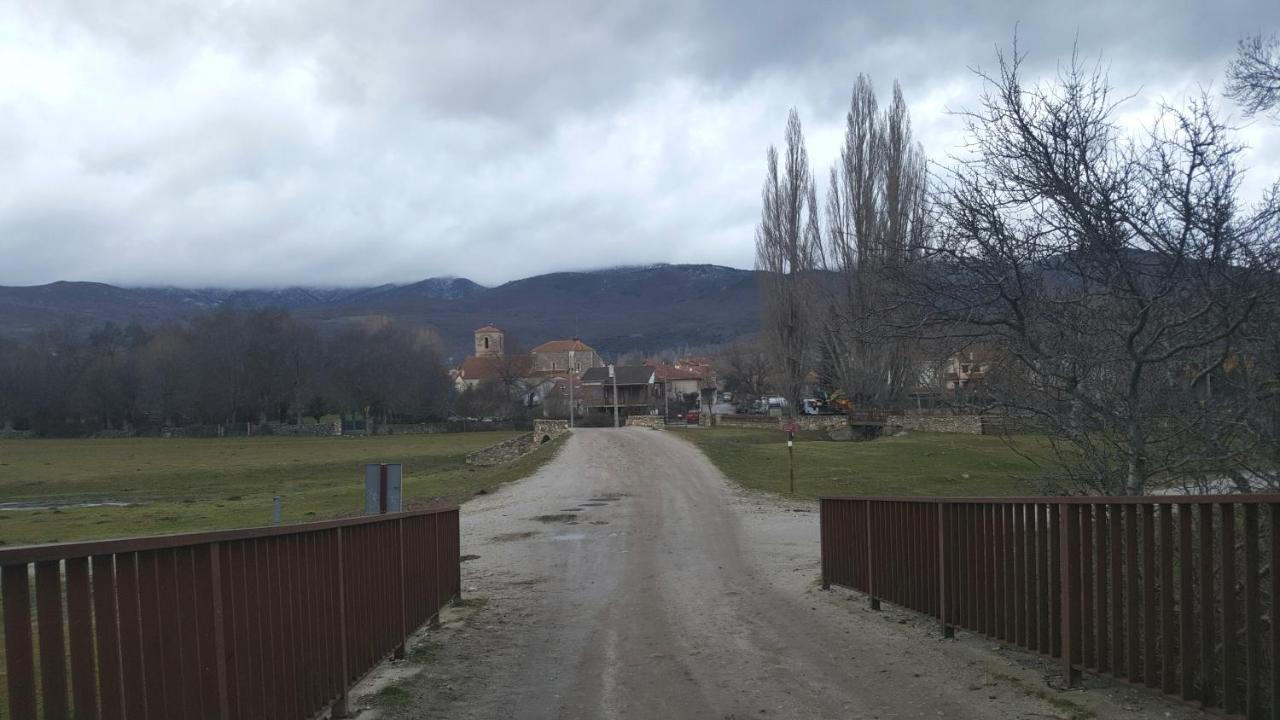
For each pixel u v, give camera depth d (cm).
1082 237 866
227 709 417
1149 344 827
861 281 1171
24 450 8388
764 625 967
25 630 284
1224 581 496
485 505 2909
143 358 10612
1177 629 570
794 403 5709
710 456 4434
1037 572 672
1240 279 768
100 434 10288
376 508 1464
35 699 286
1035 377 962
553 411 11225
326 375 10875
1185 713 537
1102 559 596
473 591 1309
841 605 1065
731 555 1680
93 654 315
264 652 474
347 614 639
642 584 1353
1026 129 877
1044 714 571
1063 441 1037
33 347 10225
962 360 1071
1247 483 772
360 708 650
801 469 3991
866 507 1032
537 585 1370
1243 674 546
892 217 1533
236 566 439
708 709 639
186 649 381
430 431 10712
